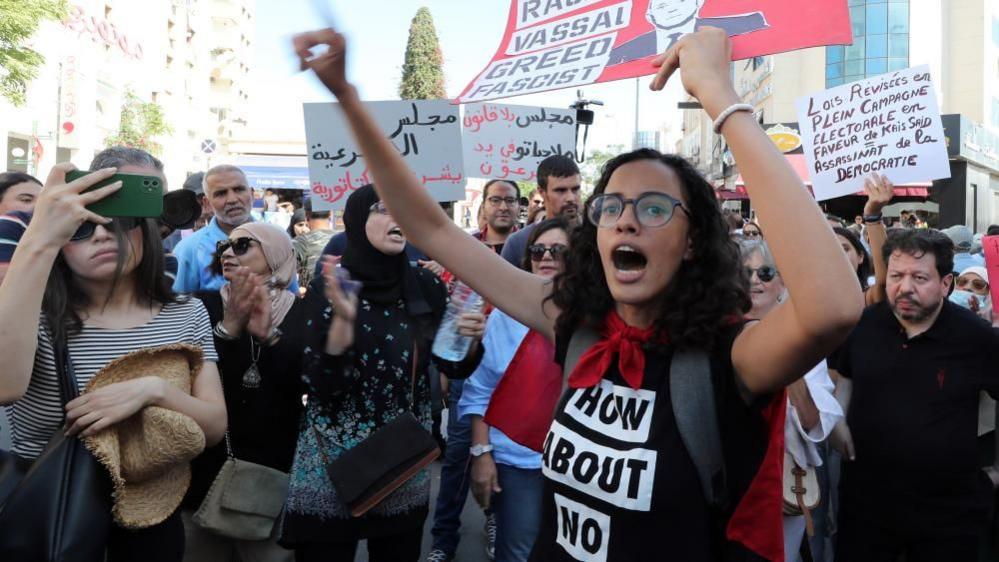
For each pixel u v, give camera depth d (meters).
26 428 2.37
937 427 3.31
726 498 1.71
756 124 1.59
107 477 2.28
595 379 1.84
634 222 1.74
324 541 3.05
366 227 3.18
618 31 2.12
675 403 1.72
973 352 3.33
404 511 3.10
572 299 1.96
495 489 3.62
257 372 3.23
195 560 3.29
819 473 3.66
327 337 3.07
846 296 1.45
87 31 28.25
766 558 1.70
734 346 1.70
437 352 2.96
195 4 46.19
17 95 16.91
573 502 1.83
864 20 34.84
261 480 3.22
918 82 4.82
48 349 2.35
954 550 3.30
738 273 1.79
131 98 32.38
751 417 1.71
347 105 1.86
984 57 36.53
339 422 3.08
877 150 4.96
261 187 23.78
